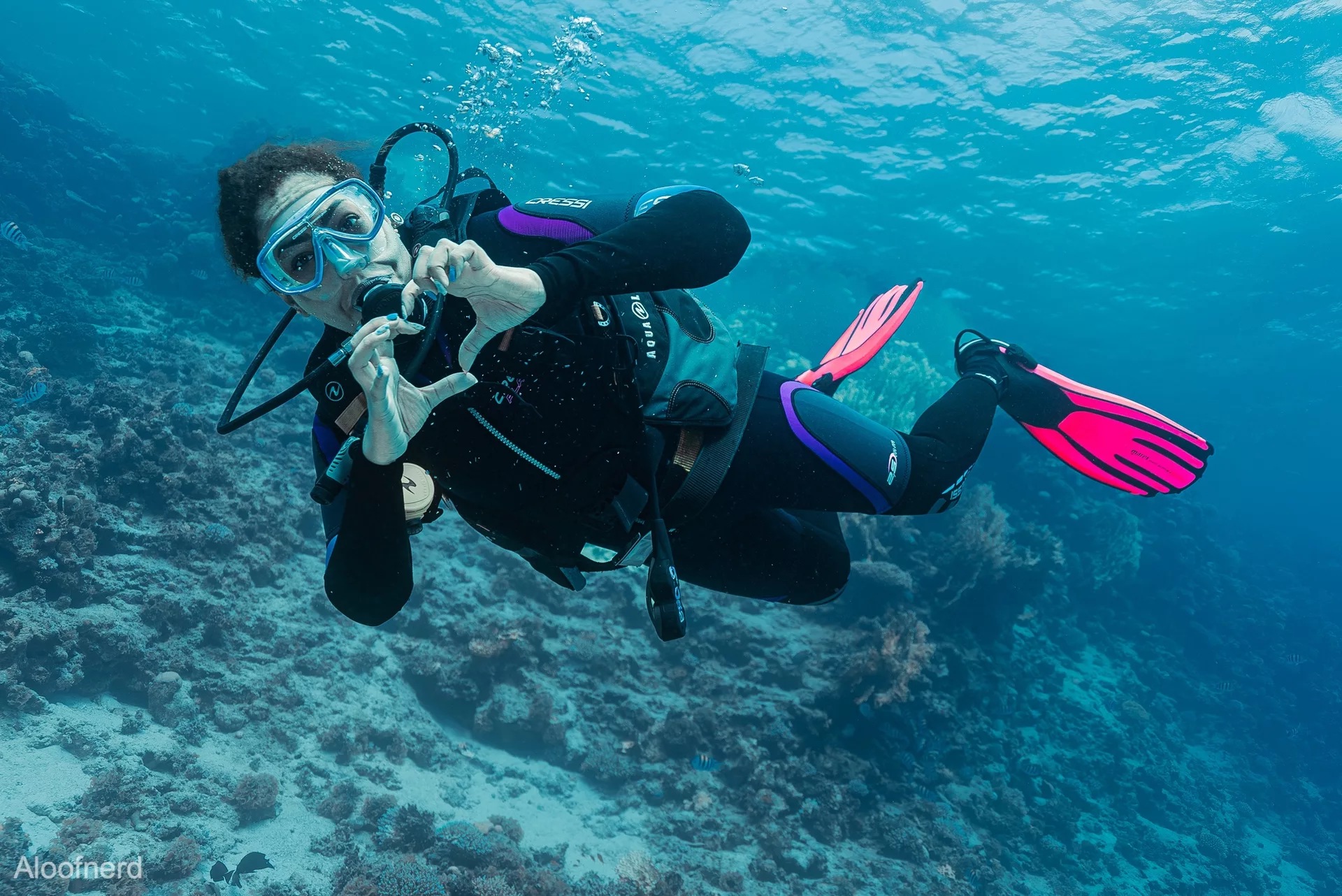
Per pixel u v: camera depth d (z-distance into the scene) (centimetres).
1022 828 1187
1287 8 1998
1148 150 2414
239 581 965
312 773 792
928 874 977
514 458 129
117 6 3388
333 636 977
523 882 725
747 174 1619
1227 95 2217
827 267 3291
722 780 1007
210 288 1966
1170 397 3962
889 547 1387
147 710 787
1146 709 1773
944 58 2386
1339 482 4078
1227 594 2412
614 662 1113
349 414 133
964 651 1298
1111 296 3164
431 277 92
